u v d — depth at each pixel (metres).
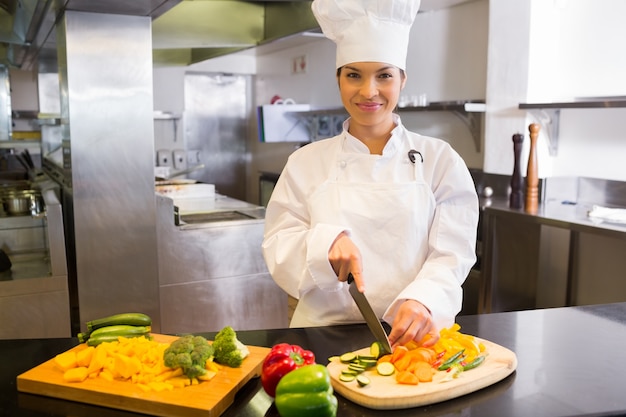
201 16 3.53
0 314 2.63
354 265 1.28
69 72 2.66
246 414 1.04
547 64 3.56
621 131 3.24
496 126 3.75
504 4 3.61
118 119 2.78
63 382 1.12
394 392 1.04
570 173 3.57
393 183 1.49
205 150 7.12
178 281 3.12
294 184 1.59
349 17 1.39
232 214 3.51
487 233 3.35
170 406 1.02
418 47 4.53
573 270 3.48
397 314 1.26
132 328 1.32
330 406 0.93
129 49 2.76
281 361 1.06
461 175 1.52
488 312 3.39
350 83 1.43
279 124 5.75
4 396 1.13
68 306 2.75
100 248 2.82
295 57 6.21
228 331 1.19
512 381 1.15
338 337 1.39
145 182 2.88
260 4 3.61
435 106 3.91
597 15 3.31
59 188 3.25
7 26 3.39
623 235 2.57
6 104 5.55
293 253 1.47
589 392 1.10
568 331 1.44
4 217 3.02
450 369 1.13
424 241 1.51
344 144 1.55
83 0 2.43
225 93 7.11
